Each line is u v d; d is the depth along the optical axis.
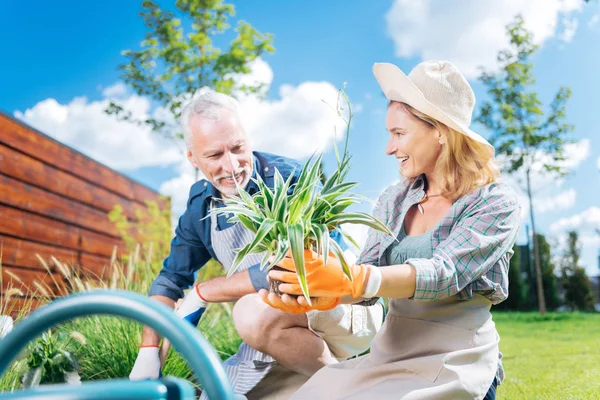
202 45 8.88
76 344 3.33
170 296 2.76
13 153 5.84
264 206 1.78
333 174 1.86
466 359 1.83
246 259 2.68
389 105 2.11
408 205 2.10
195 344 0.98
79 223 6.96
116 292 1.02
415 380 1.81
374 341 2.06
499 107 12.92
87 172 7.21
